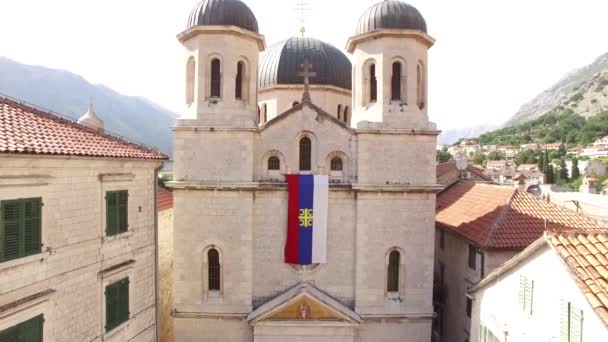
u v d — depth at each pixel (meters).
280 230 25.25
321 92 32.16
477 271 25.08
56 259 16.03
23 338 14.55
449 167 51.22
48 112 19.92
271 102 32.84
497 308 18.73
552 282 14.48
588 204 42.28
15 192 14.31
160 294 30.12
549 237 14.25
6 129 15.42
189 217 24.98
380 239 25.11
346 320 24.45
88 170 17.62
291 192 24.81
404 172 25.22
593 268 12.91
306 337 24.69
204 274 25.03
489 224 25.56
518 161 167.25
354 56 27.11
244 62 26.14
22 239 14.55
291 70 31.97
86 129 20.30
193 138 24.86
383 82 25.44
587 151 179.75
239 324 25.08
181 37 26.08
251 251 24.84
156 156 21.56
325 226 24.92
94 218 18.00
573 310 13.25
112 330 18.95
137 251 20.88
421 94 26.45
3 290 13.90
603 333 11.68
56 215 16.03
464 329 26.95
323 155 25.39
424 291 25.31
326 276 25.33
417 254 25.28
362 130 24.75
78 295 17.08
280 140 25.41
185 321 25.12
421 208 25.28
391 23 25.41
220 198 24.83
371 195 24.98
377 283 25.11
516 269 17.06
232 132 24.72
